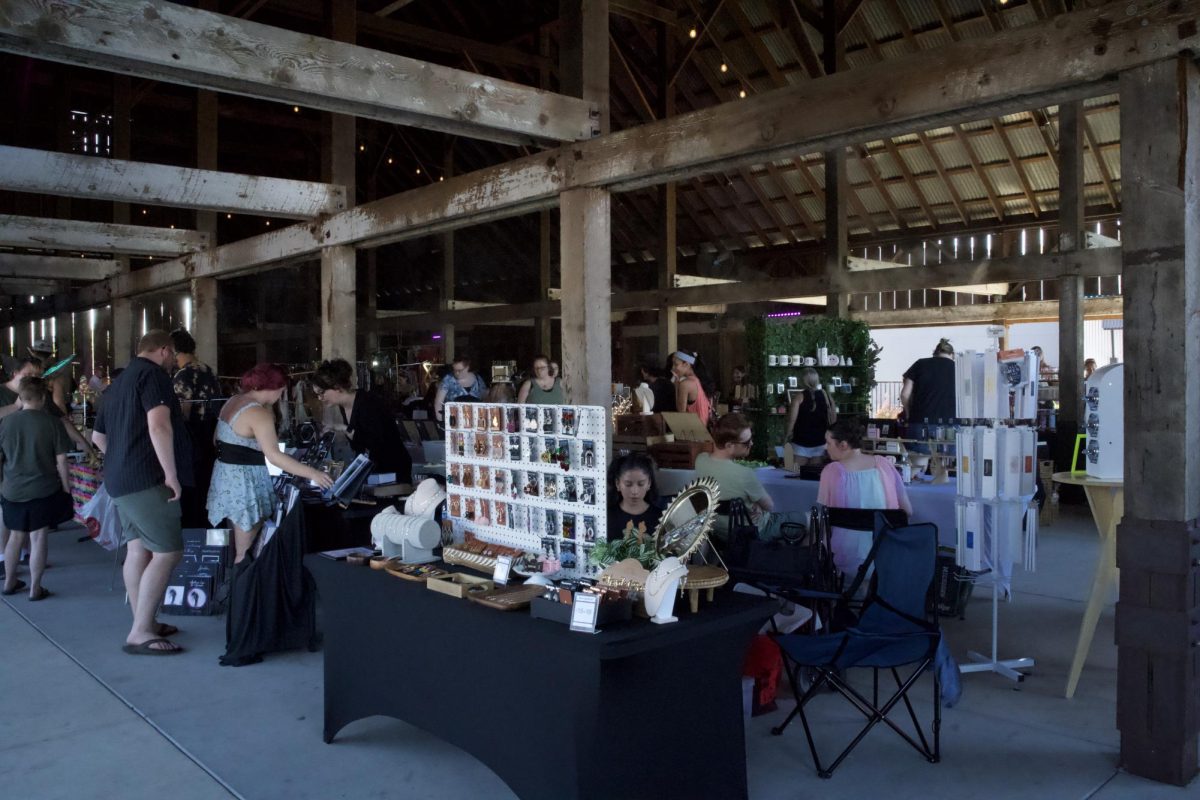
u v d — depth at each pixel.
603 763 2.48
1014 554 4.29
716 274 20.88
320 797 3.07
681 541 2.83
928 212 17.19
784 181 17.84
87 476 6.71
